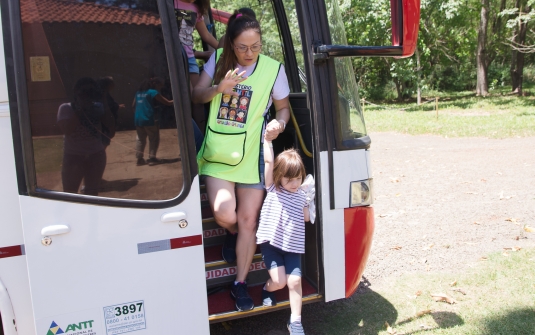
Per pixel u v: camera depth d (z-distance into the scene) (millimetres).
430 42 25469
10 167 2361
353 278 3139
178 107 2514
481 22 26453
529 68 36781
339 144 2967
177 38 2502
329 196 2988
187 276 2631
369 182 3150
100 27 2395
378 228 5781
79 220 2422
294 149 3240
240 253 3059
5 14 2268
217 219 2971
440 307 3852
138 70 2457
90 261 2455
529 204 6418
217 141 2930
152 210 2525
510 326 3500
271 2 3906
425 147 11367
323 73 2898
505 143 11258
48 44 2328
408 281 4352
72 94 2381
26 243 2359
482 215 6066
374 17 20031
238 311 2936
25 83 2299
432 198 6934
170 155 2535
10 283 2430
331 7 3062
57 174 2381
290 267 3002
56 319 2434
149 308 2582
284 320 3746
